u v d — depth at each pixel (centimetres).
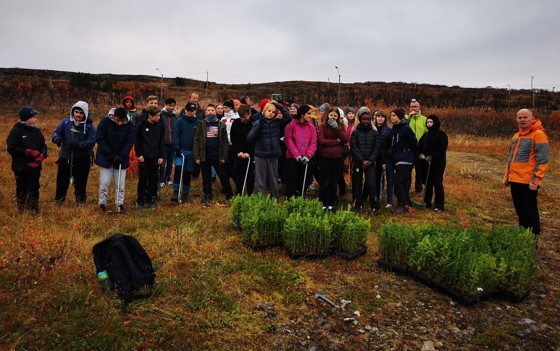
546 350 363
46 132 1747
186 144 777
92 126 727
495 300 451
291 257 515
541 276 516
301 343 352
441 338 374
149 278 398
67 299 367
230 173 829
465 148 1961
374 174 749
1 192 764
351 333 372
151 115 694
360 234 534
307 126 728
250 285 436
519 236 521
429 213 778
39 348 307
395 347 356
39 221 551
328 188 720
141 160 697
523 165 596
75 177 724
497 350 361
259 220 535
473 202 911
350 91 5147
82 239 507
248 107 765
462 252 469
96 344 315
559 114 3031
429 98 4309
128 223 622
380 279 480
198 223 633
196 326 355
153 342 329
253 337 353
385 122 802
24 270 407
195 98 979
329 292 441
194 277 443
